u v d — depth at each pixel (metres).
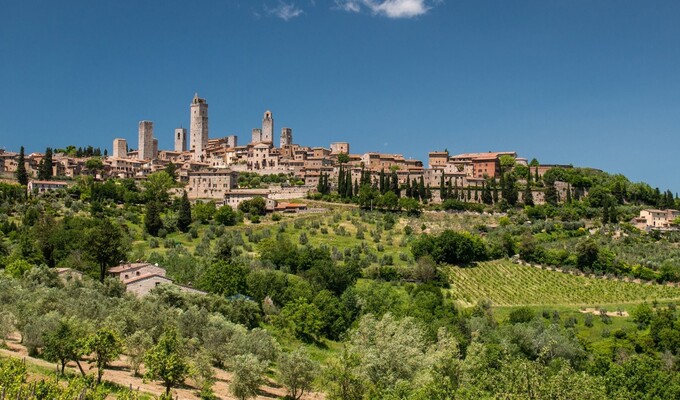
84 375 71.88
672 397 96.25
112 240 142.25
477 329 136.62
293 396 86.94
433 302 150.38
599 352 136.38
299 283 150.88
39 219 187.88
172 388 80.19
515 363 75.88
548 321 158.50
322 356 120.94
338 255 194.50
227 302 123.31
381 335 100.75
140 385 78.31
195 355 85.50
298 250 189.88
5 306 92.44
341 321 136.88
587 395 68.69
